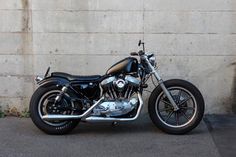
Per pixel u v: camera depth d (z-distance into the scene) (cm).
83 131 668
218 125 691
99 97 652
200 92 688
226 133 656
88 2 717
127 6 716
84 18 721
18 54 732
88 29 723
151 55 657
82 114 639
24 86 737
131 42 723
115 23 720
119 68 647
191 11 716
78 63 730
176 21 718
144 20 718
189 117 656
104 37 724
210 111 734
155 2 715
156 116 653
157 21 718
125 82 643
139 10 716
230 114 733
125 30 721
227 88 730
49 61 732
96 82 651
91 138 637
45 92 645
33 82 735
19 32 728
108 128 682
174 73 728
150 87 723
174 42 722
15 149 595
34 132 661
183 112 657
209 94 732
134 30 721
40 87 648
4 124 697
